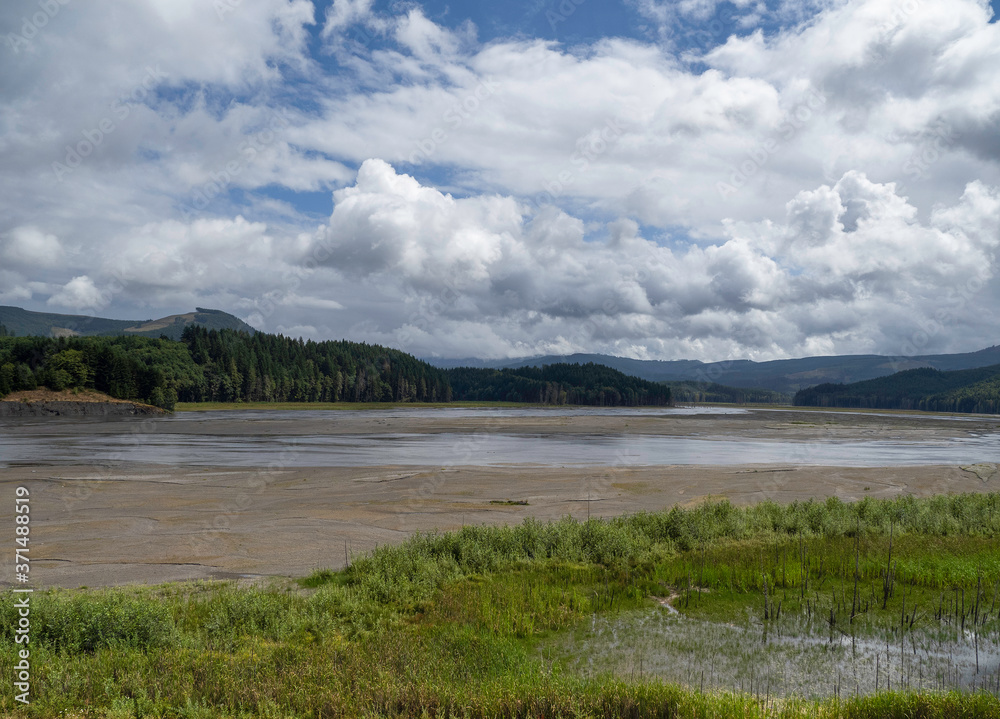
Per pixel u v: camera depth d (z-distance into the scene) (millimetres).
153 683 7602
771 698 8320
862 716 7312
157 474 31000
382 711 7301
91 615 9945
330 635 10188
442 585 13344
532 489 28062
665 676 9086
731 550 15977
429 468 34531
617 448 50688
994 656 9930
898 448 57906
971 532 17969
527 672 8773
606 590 13180
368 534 19016
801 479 33188
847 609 12016
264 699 7348
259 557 16281
